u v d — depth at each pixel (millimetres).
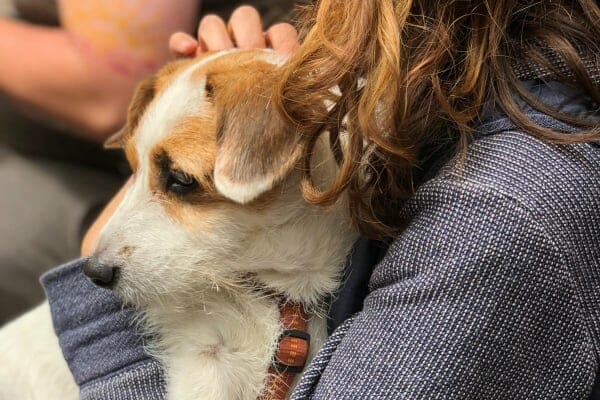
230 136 752
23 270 1173
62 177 1223
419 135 708
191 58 882
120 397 791
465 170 676
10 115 1220
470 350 660
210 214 785
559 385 672
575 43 706
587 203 661
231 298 822
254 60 807
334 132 736
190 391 802
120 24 1107
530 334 664
